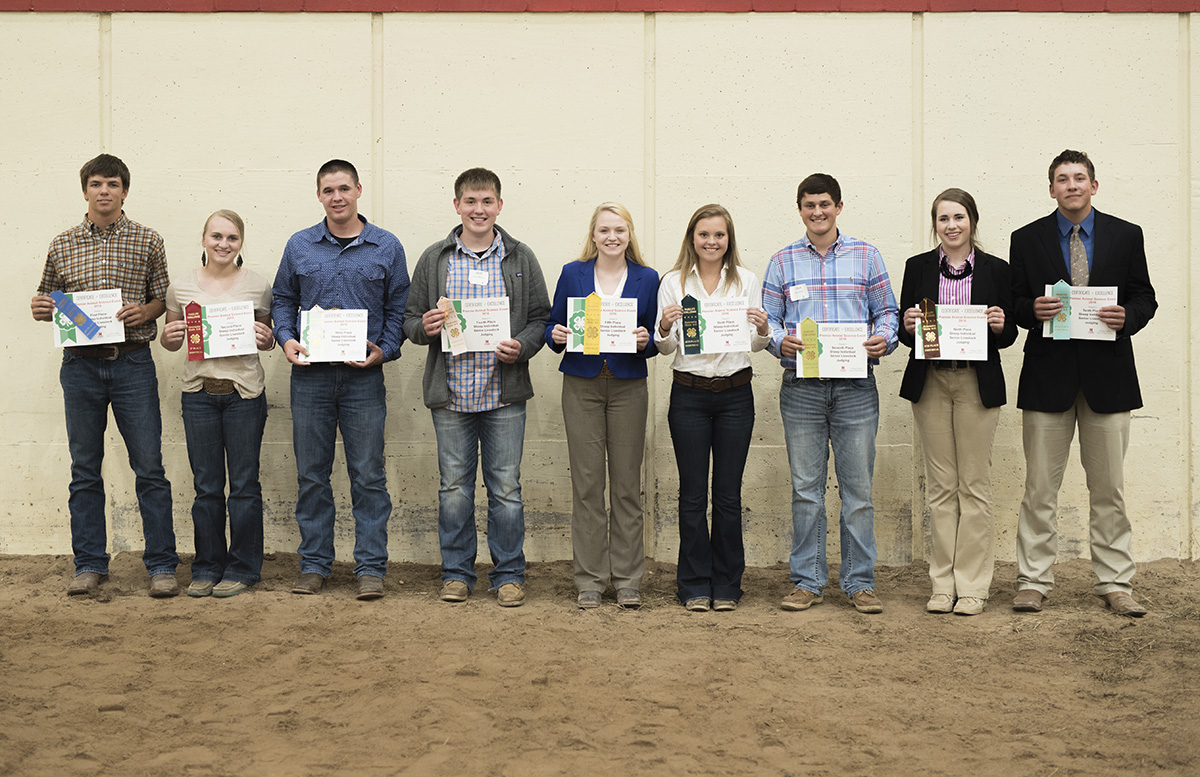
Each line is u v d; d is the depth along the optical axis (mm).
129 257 4551
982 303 4234
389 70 5176
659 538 5172
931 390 4355
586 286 4395
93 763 2783
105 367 4512
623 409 4391
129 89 5172
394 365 5188
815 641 3908
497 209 4422
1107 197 5152
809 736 3006
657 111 5180
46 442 5211
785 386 4453
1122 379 4250
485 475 4520
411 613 4234
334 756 2836
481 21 5176
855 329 4219
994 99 5156
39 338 5203
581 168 5188
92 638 3871
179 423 5191
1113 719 3137
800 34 5160
